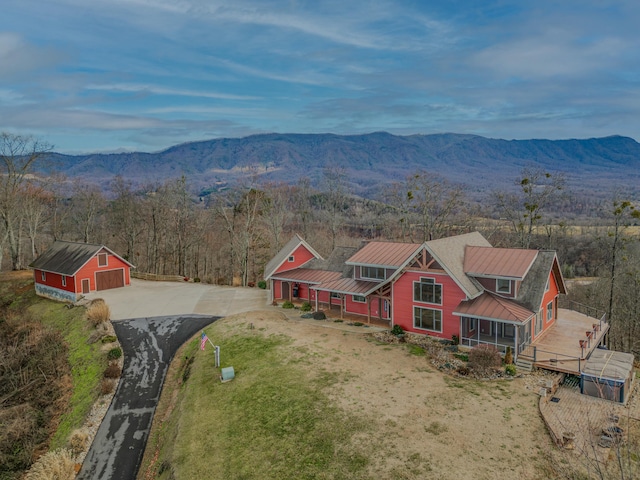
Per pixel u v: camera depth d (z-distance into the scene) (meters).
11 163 61.41
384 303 37.31
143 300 48.00
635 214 41.50
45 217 71.69
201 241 79.81
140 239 82.56
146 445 24.33
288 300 45.34
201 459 21.16
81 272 50.34
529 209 50.56
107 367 31.97
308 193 99.69
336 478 18.34
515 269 30.12
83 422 26.64
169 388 29.86
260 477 19.22
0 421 28.23
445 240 33.69
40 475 21.23
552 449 18.88
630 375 24.97
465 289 29.73
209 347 34.12
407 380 25.92
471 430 20.50
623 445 18.77
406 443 19.84
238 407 24.95
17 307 51.44
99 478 21.92
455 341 30.53
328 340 32.94
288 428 22.25
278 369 28.66
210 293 51.41
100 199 85.31
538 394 23.69
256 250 70.94
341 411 22.94
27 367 35.50
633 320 43.16
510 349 27.23
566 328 33.47
